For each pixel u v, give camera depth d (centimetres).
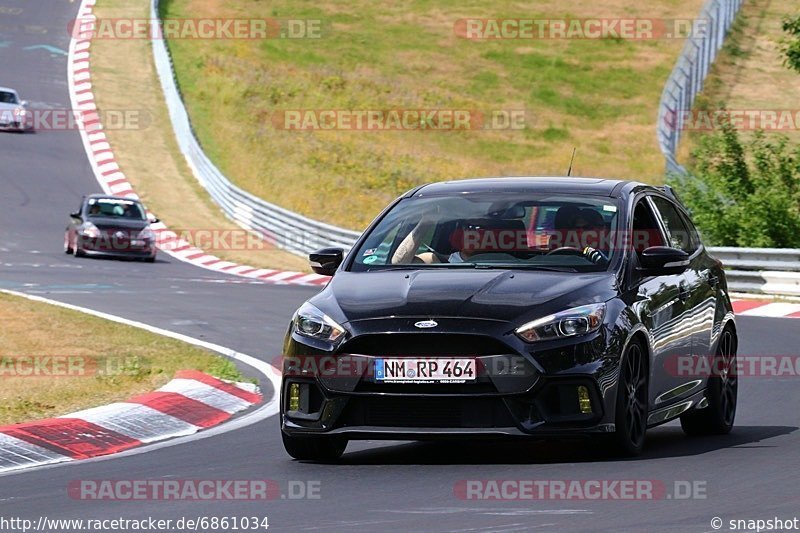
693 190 8912
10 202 13075
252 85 18325
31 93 17588
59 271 9075
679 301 3120
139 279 8662
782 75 18212
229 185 13100
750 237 8550
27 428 3325
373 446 3194
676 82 13388
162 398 3825
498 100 18962
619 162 16188
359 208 13300
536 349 2650
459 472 2662
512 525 2120
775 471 2625
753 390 4144
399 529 2108
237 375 4369
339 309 2797
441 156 16038
